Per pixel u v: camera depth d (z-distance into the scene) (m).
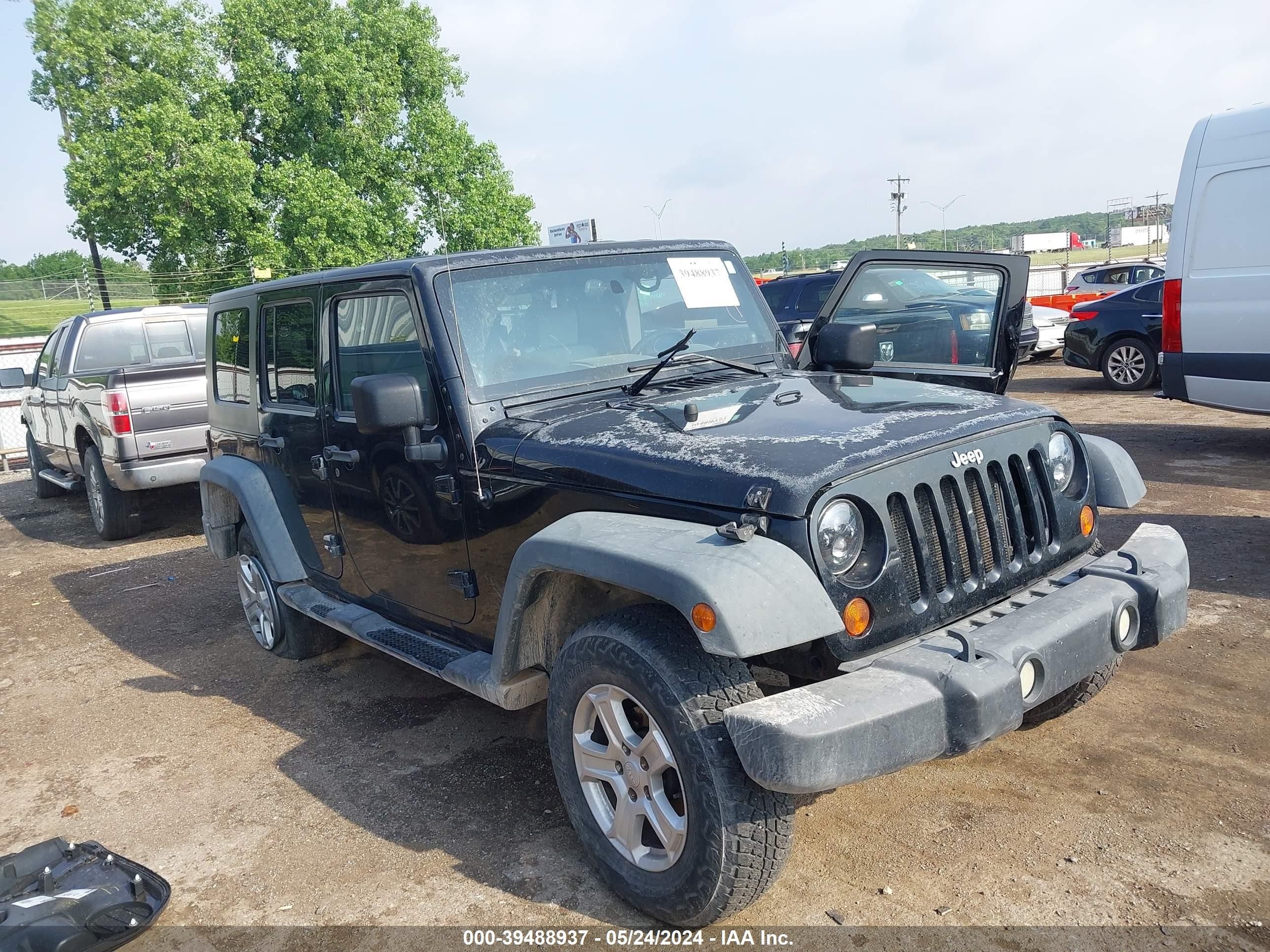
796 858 2.97
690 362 3.74
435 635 3.76
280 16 34.84
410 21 36.62
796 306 11.76
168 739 4.27
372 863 3.13
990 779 3.35
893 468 2.62
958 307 4.60
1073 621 2.62
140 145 31.89
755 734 2.22
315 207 33.16
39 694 4.96
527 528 3.14
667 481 2.68
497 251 3.57
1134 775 3.31
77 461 8.98
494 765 3.76
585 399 3.47
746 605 2.24
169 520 9.12
